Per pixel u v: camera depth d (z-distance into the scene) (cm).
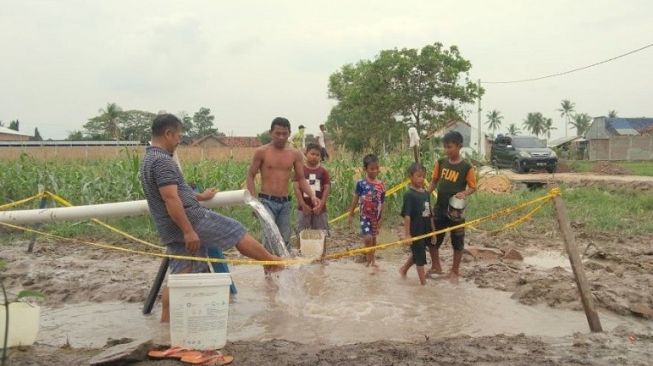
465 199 725
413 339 495
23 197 1304
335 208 1278
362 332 516
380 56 3528
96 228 1076
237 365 405
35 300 623
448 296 643
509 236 1050
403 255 907
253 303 615
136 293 643
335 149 1698
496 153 3088
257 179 1384
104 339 499
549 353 432
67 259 857
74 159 1762
